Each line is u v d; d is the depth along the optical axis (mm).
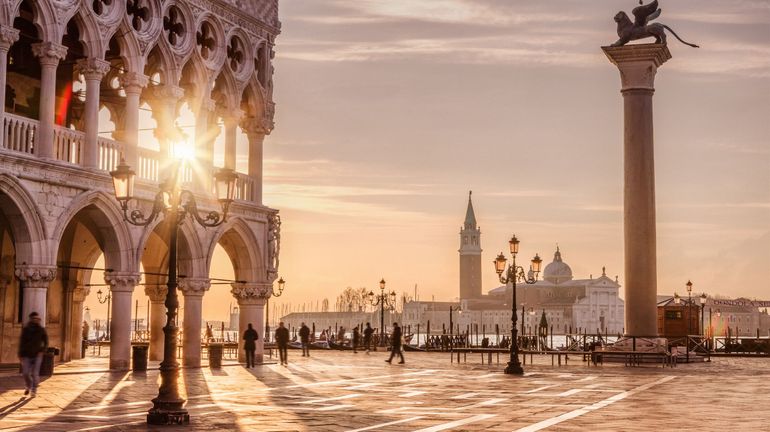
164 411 20062
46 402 24547
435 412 23141
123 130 43094
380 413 22750
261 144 44969
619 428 20047
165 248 45625
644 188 50906
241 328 44531
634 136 51062
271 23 45531
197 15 40406
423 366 46438
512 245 41781
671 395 29281
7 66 37844
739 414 23406
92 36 34812
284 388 30500
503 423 20766
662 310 70500
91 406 23641
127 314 36438
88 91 34906
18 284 38688
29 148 33125
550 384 33969
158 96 38875
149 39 37500
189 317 40312
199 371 38750
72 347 44531
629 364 49750
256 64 44906
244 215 43156
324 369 42125
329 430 19188
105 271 36125
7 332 38250
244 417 21562
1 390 27672
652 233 50969
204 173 40719
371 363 48719
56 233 33156
